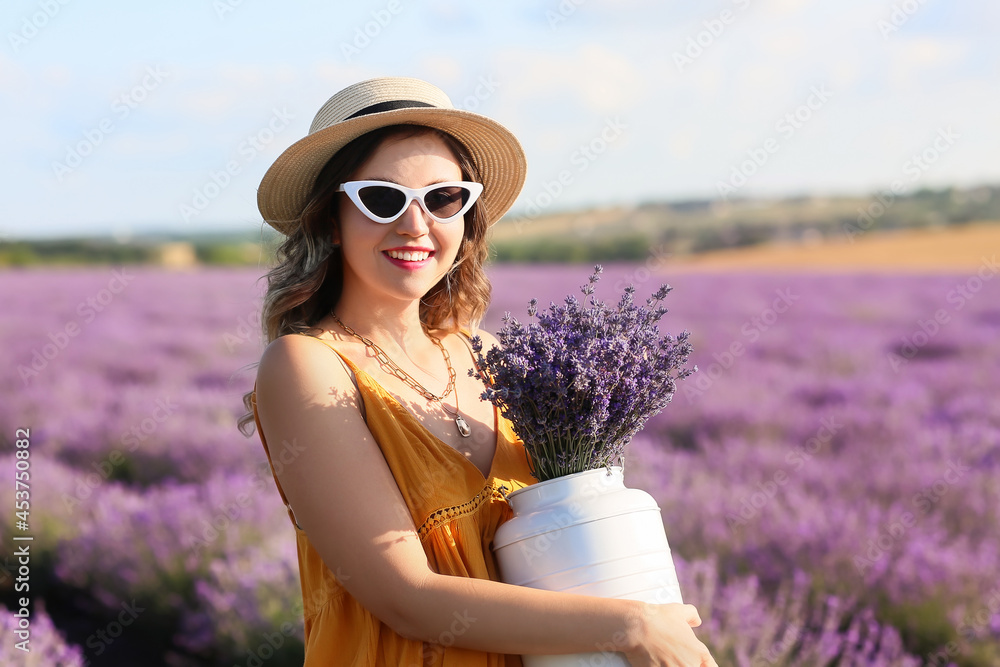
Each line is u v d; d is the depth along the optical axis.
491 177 1.73
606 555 1.36
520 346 1.42
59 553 4.30
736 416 5.82
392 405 1.46
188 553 4.20
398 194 1.43
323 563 1.45
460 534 1.41
